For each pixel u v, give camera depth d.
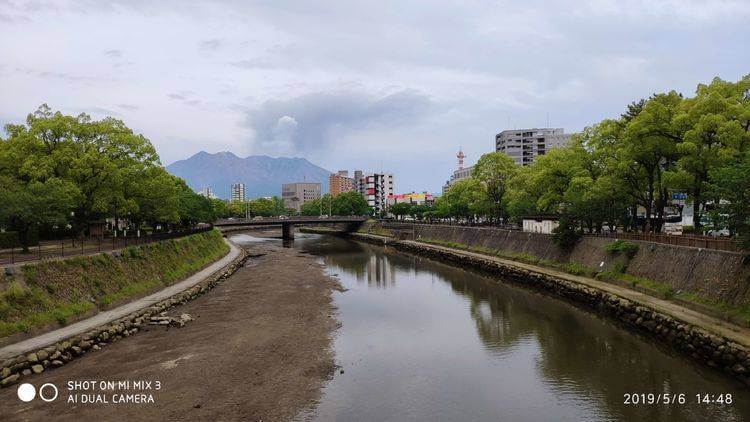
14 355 23.03
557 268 51.25
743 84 35.84
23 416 19.28
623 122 47.28
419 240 101.06
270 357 26.94
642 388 22.45
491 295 46.19
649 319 30.69
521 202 70.81
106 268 36.47
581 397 21.83
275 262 72.25
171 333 31.17
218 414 19.88
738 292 27.11
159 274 44.62
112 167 44.22
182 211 69.38
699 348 25.12
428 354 28.11
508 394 22.36
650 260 37.75
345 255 85.56
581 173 51.34
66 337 26.28
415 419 19.88
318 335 31.56
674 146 39.53
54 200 37.12
